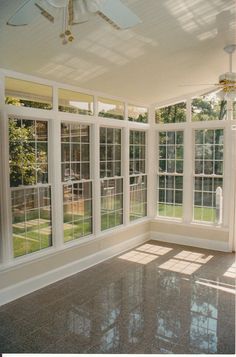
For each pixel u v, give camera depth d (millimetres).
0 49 3055
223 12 2809
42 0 1791
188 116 5711
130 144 5801
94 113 4809
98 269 4699
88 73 3975
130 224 5703
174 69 4262
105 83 4480
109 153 5270
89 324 3170
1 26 2633
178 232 5980
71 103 4453
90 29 2836
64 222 4434
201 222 5758
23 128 3846
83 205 4766
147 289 3990
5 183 3566
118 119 5363
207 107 5578
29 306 3553
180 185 5938
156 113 6137
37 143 4020
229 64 4230
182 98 5762
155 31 3043
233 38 3443
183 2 2596
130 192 5824
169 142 6035
